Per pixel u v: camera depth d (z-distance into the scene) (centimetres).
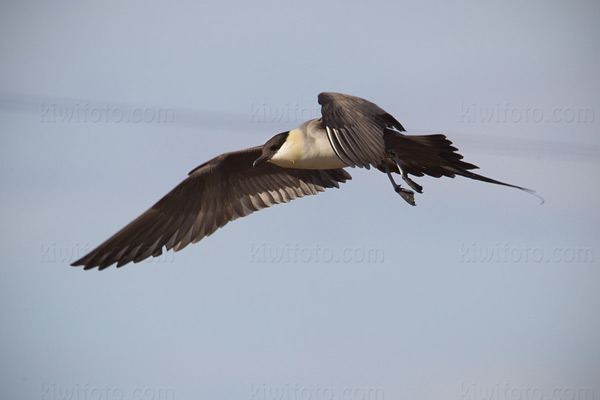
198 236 1430
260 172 1466
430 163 1375
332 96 1233
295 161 1369
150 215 1402
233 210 1462
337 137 1194
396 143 1322
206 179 1428
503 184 1370
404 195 1334
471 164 1349
